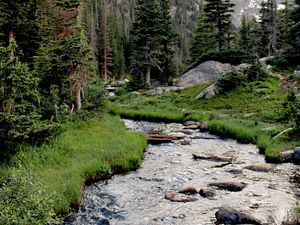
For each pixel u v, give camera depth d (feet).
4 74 46.44
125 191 43.73
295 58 140.56
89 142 60.54
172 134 79.82
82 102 84.02
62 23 80.84
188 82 151.53
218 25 163.94
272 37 167.63
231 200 39.50
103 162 51.01
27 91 49.60
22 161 47.06
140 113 106.73
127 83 172.24
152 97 140.05
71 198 38.60
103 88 89.61
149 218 35.70
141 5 156.25
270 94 112.68
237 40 222.48
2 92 47.26
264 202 38.58
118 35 312.29
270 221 33.55
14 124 47.29
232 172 50.42
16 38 78.33
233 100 113.91
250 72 126.82
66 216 36.55
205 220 34.42
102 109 87.15
